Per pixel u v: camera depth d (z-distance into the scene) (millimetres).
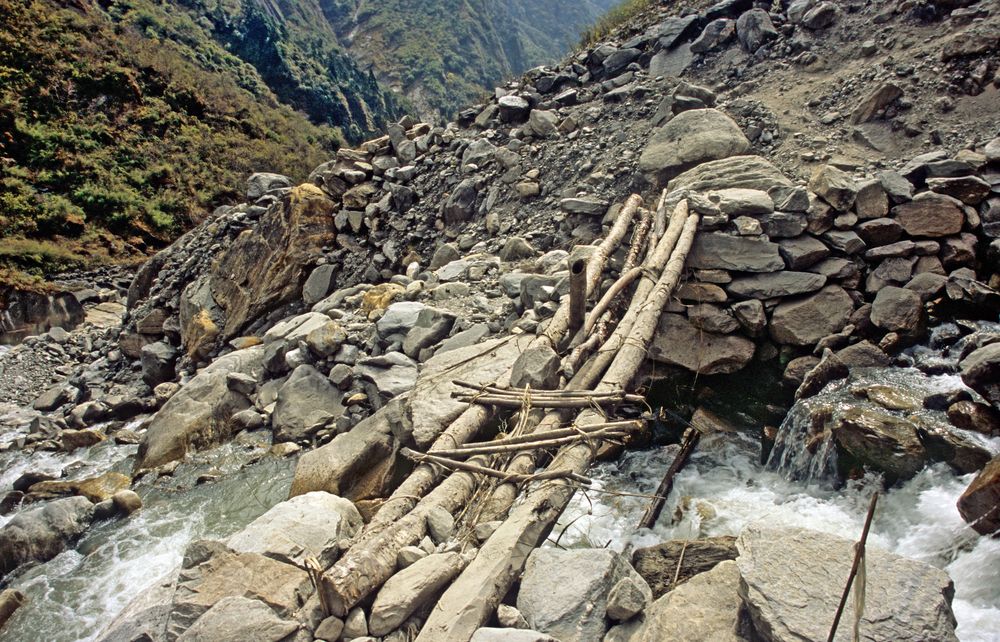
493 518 5336
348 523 5996
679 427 7004
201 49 47062
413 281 10609
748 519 5680
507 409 6734
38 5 35094
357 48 107312
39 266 24969
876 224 7492
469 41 110250
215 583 4730
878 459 5676
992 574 4496
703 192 8438
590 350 7219
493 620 4328
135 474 8820
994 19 9203
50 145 30844
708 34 12203
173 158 34312
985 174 7699
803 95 10266
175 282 15031
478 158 12625
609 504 6191
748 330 7465
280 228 13211
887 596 3539
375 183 13789
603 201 10062
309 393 8953
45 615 6250
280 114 44719
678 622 3871
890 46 10141
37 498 8578
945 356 6645
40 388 15914
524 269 9953
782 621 3480
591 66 13797
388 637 4297
